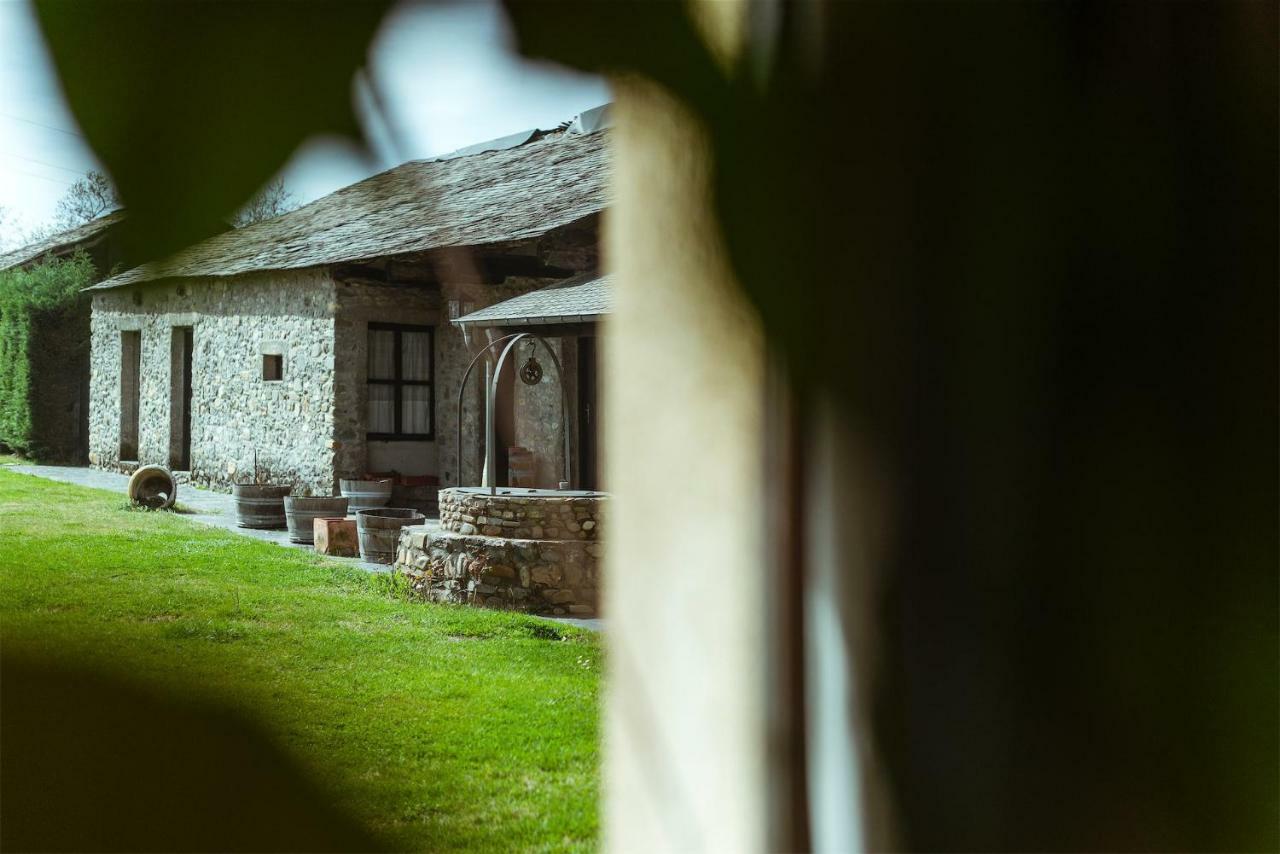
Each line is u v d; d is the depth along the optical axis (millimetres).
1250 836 388
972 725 395
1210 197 412
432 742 4629
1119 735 394
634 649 464
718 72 344
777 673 403
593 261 14320
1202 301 411
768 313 368
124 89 265
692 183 367
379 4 279
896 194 382
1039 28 399
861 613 396
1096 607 398
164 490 16500
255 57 271
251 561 11273
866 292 378
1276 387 411
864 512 390
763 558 401
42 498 16812
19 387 23531
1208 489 404
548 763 4570
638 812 460
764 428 387
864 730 400
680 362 416
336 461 15820
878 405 383
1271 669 397
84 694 230
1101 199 405
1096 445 403
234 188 273
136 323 21125
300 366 16578
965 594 394
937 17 381
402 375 16469
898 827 396
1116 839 391
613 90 328
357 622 8164
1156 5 411
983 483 395
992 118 391
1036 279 398
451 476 16391
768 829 407
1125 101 408
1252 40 417
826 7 368
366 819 267
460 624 8453
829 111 367
